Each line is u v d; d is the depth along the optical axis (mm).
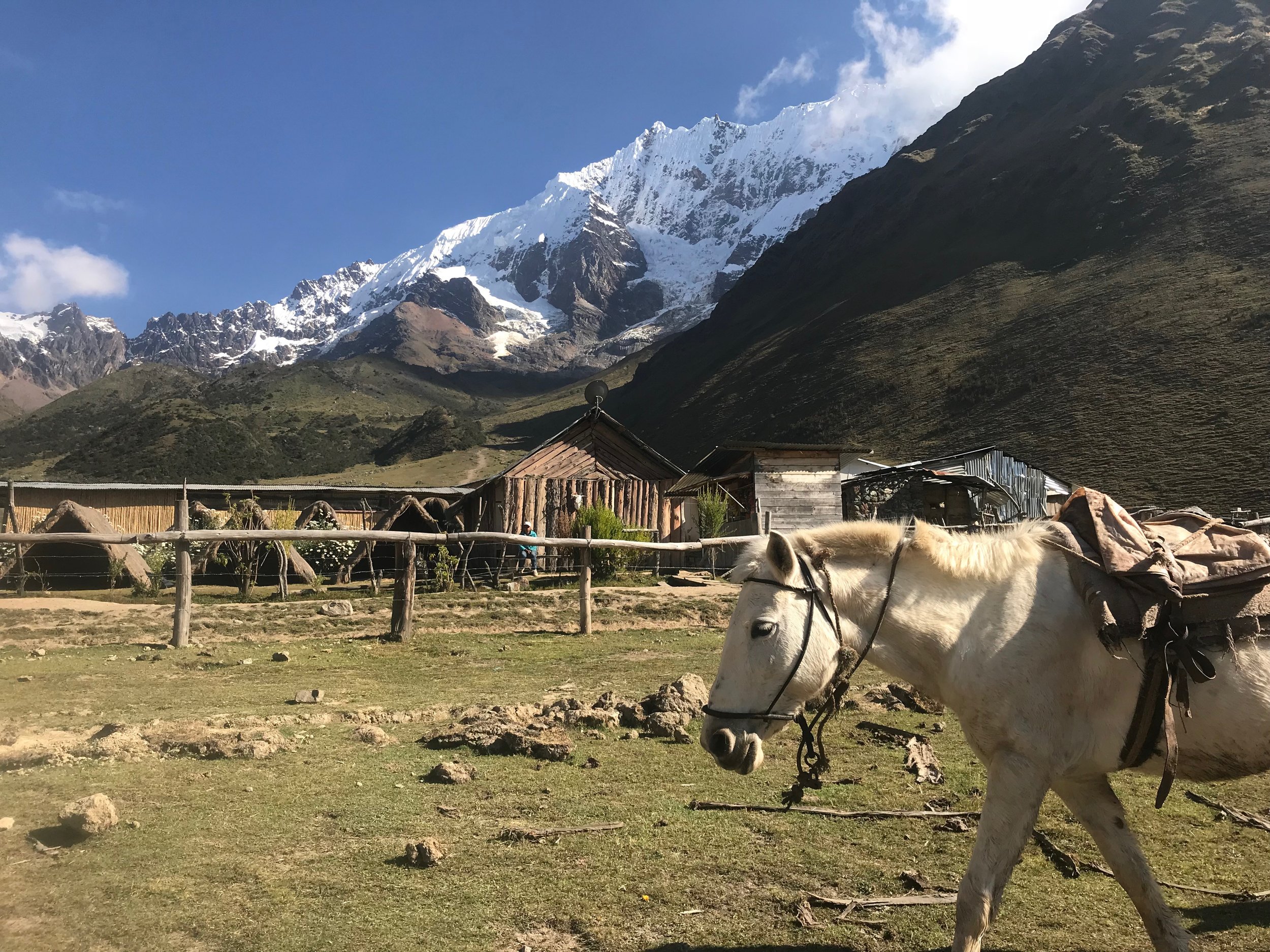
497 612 15102
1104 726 3404
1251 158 110812
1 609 14547
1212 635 3232
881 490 33844
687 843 4824
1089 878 4445
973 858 3295
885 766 6277
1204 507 54531
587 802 5484
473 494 30297
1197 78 137750
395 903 4078
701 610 15805
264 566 22594
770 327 176500
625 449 31766
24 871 4379
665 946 3719
